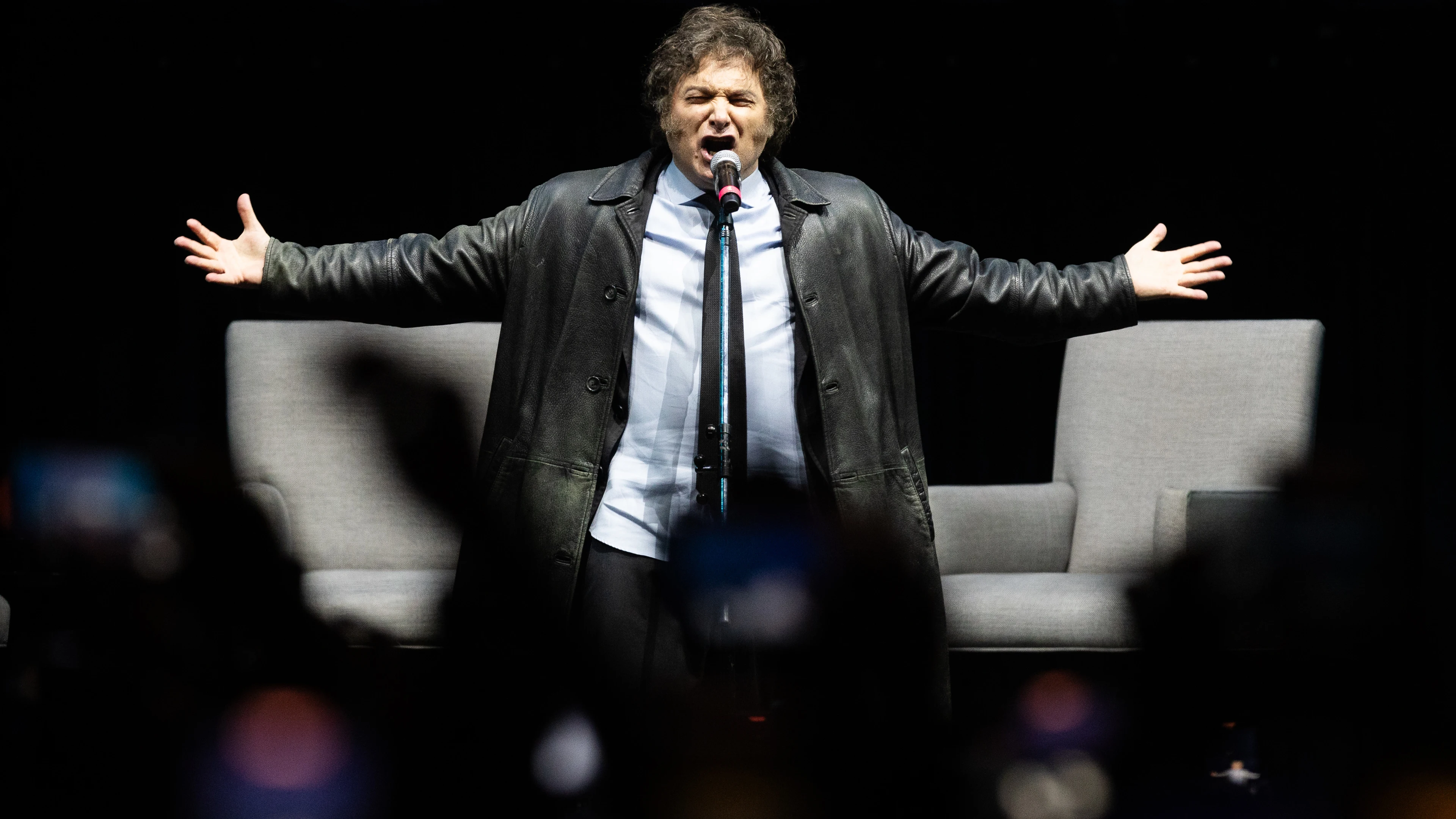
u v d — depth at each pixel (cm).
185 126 1812
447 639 942
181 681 929
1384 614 956
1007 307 921
